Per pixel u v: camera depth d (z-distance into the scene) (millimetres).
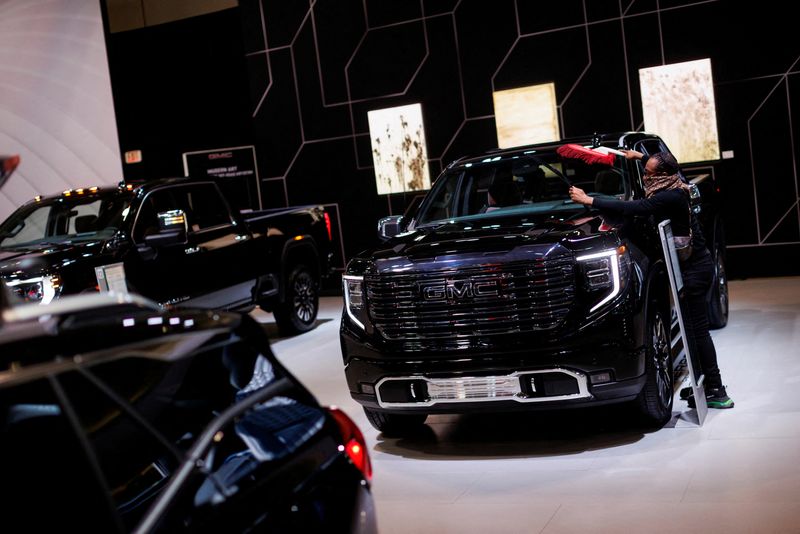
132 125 13703
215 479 1891
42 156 12914
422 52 11328
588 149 5602
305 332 9852
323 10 11781
